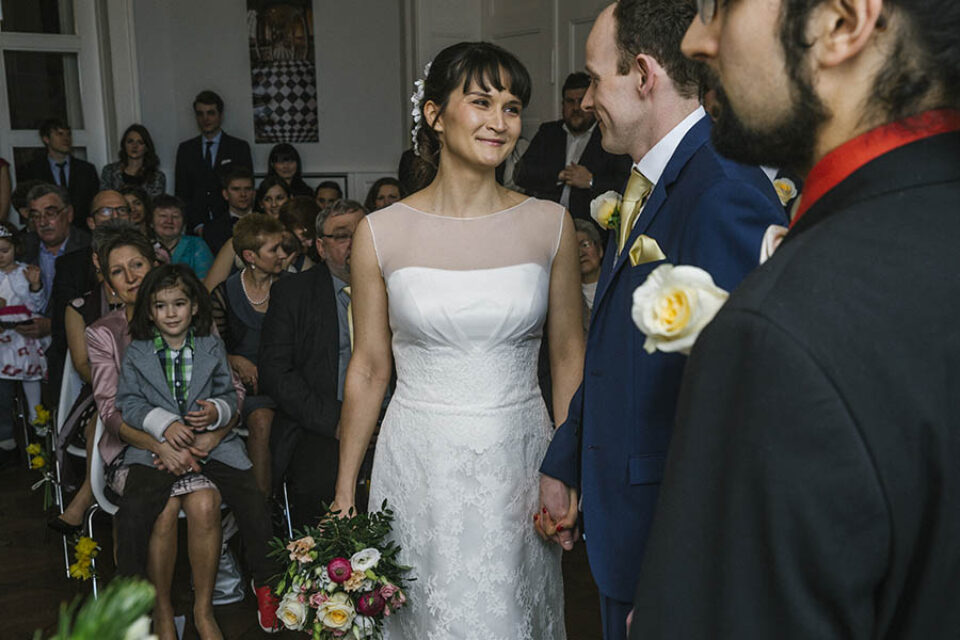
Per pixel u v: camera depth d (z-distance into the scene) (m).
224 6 7.58
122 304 3.67
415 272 1.90
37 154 6.94
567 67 6.61
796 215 0.78
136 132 7.05
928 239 0.66
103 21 7.27
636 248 1.40
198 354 3.07
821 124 0.73
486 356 1.90
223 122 7.72
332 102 7.90
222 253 4.55
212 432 3.00
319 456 3.36
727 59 0.76
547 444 2.03
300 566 1.97
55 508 4.11
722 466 0.67
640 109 1.47
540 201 2.03
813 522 0.62
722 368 0.67
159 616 2.86
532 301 1.92
